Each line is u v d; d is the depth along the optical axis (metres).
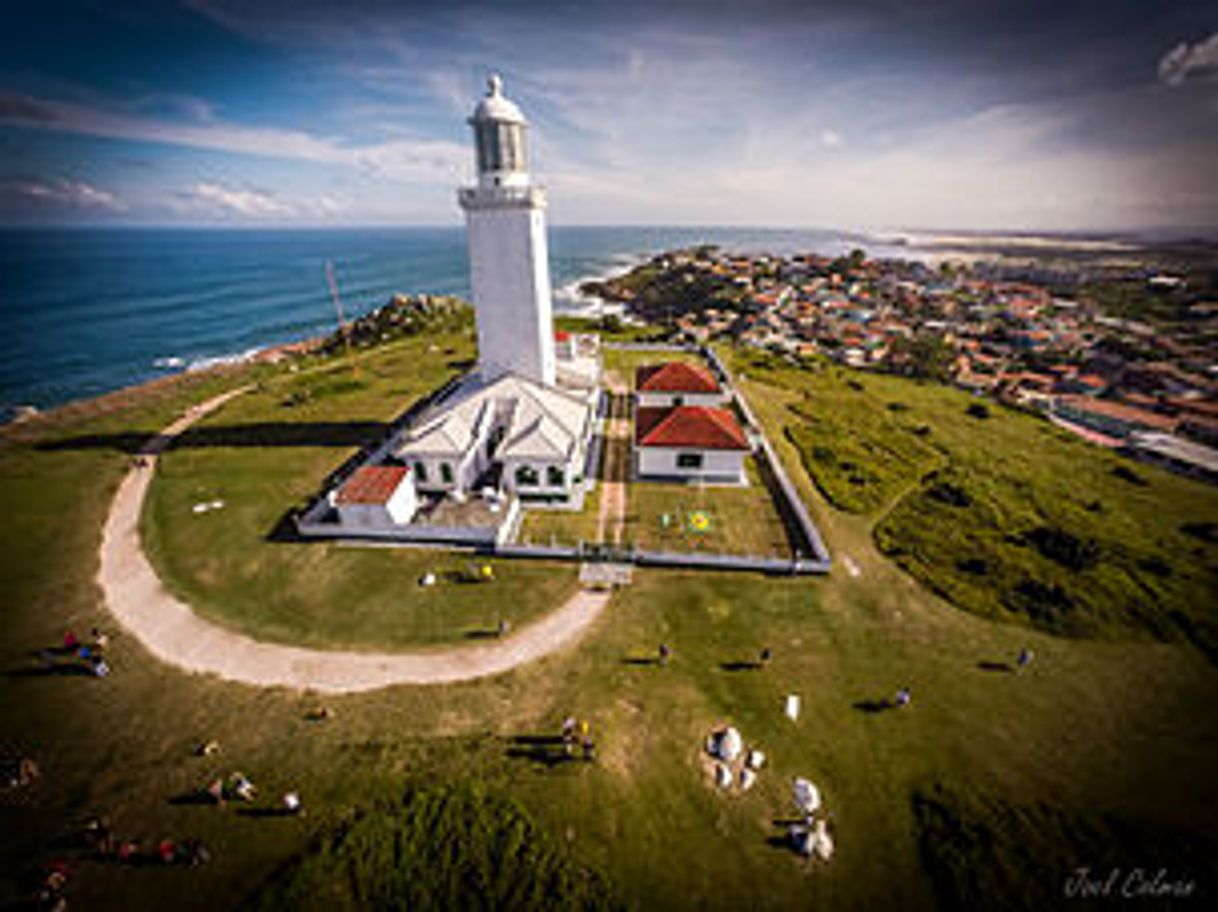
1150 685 25.16
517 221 38.28
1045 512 39.31
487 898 17.08
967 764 21.22
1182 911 16.77
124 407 63.62
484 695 23.72
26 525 37.25
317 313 166.62
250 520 36.91
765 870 17.80
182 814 19.34
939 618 28.70
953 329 132.38
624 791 19.89
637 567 31.66
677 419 41.66
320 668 25.30
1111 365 98.31
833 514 38.09
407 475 36.28
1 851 18.31
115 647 26.84
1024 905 16.89
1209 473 50.12
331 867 17.70
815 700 23.73
